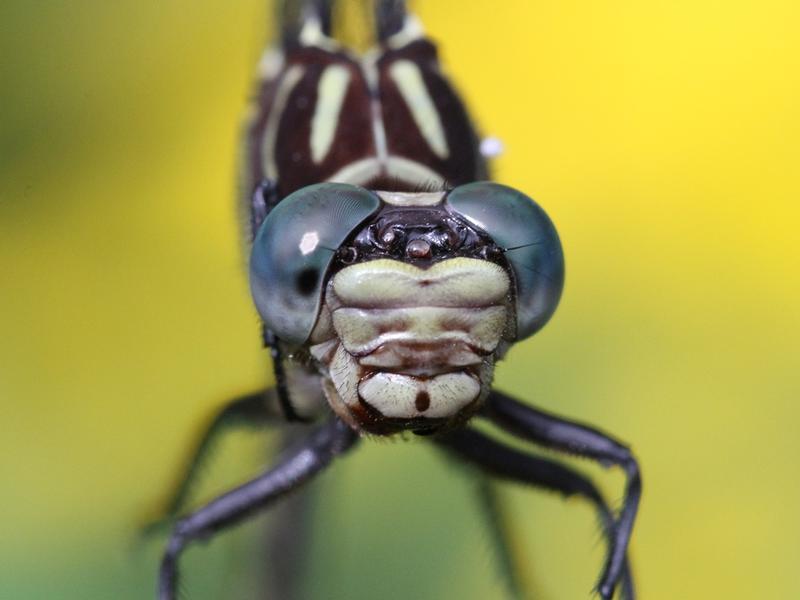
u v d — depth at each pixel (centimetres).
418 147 9
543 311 8
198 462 9
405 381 8
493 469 9
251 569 9
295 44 9
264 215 8
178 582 8
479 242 8
